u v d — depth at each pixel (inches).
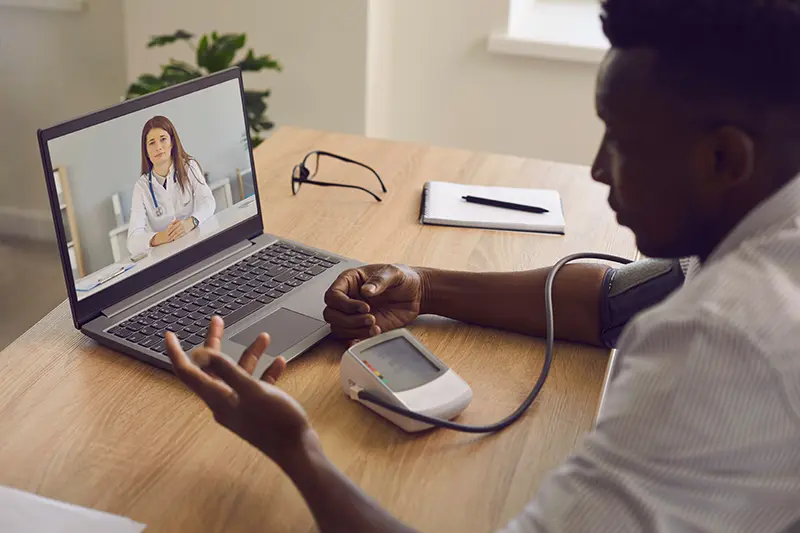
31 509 29.9
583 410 37.4
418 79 108.4
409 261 49.1
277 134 67.5
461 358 40.8
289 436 28.4
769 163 24.3
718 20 22.7
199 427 35.1
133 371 38.3
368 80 105.0
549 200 57.1
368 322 40.1
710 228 26.1
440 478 33.0
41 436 34.0
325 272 46.4
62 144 37.6
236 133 46.8
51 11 113.3
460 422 36.2
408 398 35.5
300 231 51.9
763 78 22.9
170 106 42.8
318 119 108.7
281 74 107.1
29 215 125.4
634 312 41.0
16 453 33.0
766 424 22.5
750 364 22.5
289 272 46.0
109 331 39.6
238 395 28.4
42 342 40.0
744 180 24.4
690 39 23.2
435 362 37.9
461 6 102.7
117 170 40.3
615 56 25.3
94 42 114.4
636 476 23.8
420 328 43.3
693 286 24.9
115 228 40.5
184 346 38.9
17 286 112.9
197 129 44.4
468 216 54.1
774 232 24.9
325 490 28.0
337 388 38.0
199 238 45.3
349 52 103.7
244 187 47.8
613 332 41.7
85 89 117.8
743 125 23.6
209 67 94.5
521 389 38.7
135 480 32.0
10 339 101.2
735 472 23.0
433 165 63.0
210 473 32.5
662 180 25.2
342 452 34.1
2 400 35.9
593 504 24.1
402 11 104.6
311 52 104.9
